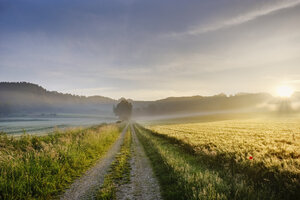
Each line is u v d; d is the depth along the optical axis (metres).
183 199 5.78
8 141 11.53
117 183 7.69
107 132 24.61
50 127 49.47
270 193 5.88
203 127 39.22
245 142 15.72
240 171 7.91
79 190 7.02
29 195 6.17
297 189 5.69
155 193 6.66
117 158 12.27
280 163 7.69
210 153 10.68
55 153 9.62
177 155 12.17
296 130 26.25
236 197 5.49
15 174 7.10
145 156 13.02
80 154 11.30
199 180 6.65
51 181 7.32
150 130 33.59
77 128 22.12
